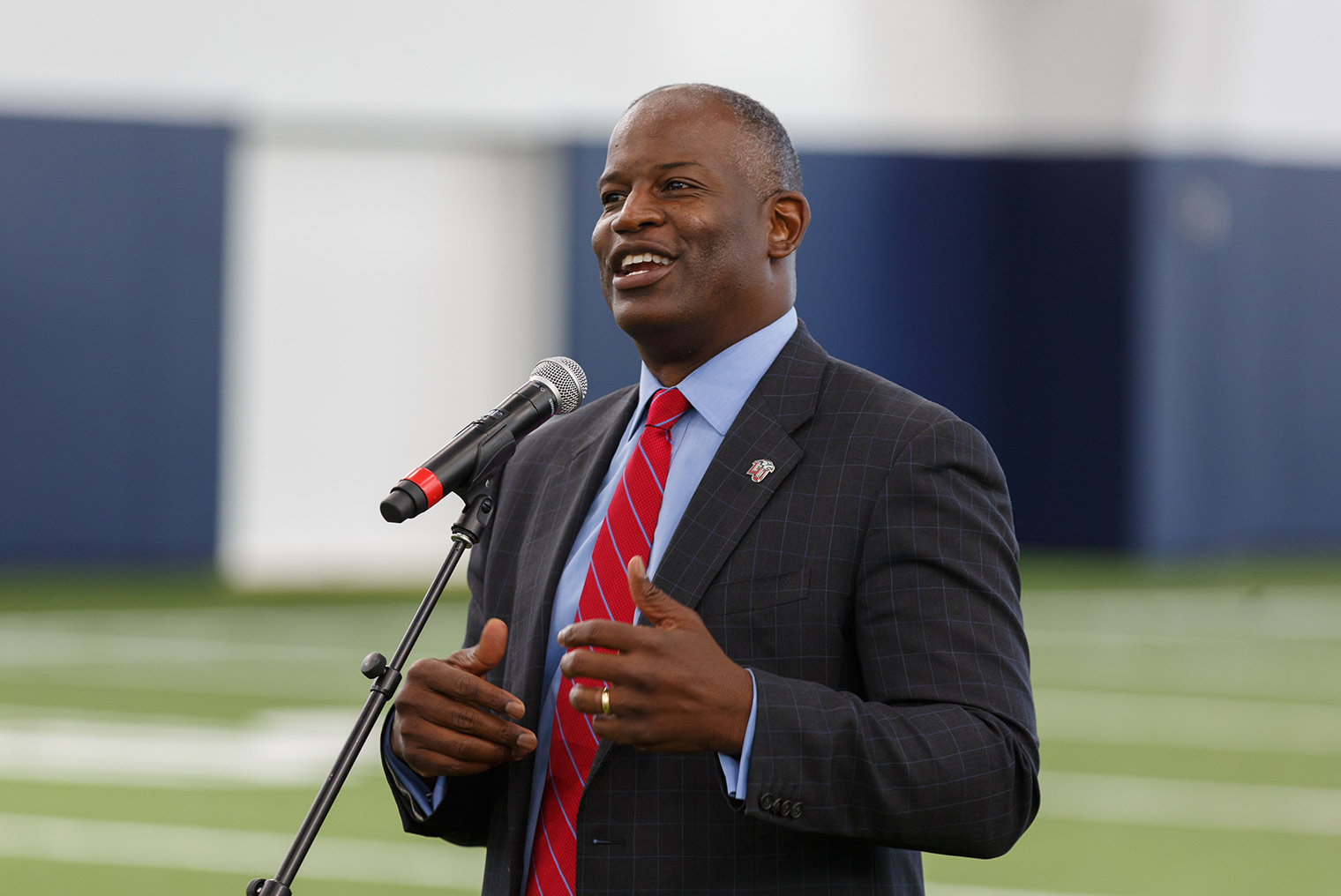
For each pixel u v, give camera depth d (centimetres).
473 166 3133
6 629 2330
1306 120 3494
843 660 436
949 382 3469
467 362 3141
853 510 438
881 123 3394
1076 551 3466
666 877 426
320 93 3025
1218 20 3356
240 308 3016
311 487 3067
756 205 472
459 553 461
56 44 2873
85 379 2892
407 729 433
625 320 471
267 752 1566
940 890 1152
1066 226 3428
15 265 2856
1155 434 3394
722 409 469
